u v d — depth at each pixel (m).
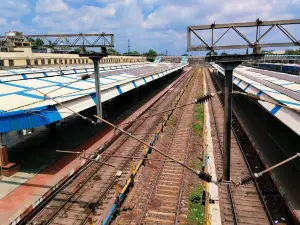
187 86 51.88
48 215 11.36
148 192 12.83
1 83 21.08
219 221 10.73
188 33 6.41
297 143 18.00
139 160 16.31
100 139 19.28
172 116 26.89
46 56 46.28
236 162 16.14
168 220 10.88
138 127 23.16
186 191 12.93
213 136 20.78
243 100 33.28
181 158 16.78
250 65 67.50
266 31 6.36
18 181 13.25
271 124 22.50
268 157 15.73
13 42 33.34
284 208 11.56
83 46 17.11
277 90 19.89
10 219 10.33
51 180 13.34
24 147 17.81
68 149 17.30
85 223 10.83
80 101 17.56
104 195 12.67
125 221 10.87
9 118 13.22
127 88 26.44
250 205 11.88
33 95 18.00
